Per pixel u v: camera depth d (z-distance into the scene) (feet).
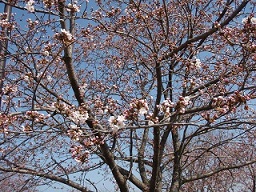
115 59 27.37
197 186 45.42
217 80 21.09
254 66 19.77
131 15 22.70
